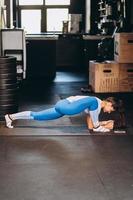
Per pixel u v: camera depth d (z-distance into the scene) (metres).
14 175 3.44
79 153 4.04
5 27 9.27
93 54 11.45
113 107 4.85
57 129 4.98
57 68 12.09
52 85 8.69
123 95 7.38
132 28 10.12
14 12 12.94
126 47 7.54
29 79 9.56
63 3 13.27
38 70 10.01
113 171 3.54
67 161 3.80
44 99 7.02
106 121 5.04
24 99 7.03
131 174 3.47
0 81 5.52
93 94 7.51
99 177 3.40
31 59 9.93
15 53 8.38
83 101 4.70
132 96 7.27
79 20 12.68
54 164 3.71
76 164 3.72
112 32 11.17
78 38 12.26
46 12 13.34
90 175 3.44
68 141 4.46
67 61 12.39
